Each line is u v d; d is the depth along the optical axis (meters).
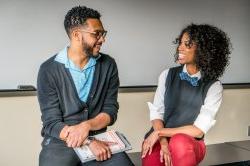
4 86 2.28
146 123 2.76
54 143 1.74
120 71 2.62
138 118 2.72
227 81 3.05
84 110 1.80
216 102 1.91
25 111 2.34
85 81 1.78
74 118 1.79
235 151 2.88
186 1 2.79
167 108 2.00
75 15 1.71
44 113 1.76
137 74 2.69
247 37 3.09
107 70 1.85
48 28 2.35
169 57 2.79
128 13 2.58
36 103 2.36
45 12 2.33
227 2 2.95
